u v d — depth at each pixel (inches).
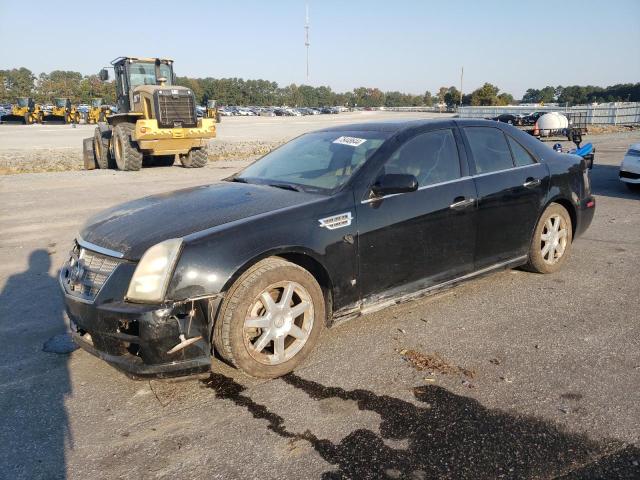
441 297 183.0
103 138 626.2
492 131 183.5
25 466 99.0
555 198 194.1
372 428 108.3
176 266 115.1
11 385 129.0
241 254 120.7
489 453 99.7
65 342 153.1
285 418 112.8
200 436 107.2
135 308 112.9
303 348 132.8
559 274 205.0
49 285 203.8
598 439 103.1
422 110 4419.3
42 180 507.5
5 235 286.2
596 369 130.7
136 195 416.2
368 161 149.7
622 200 366.3
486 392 121.2
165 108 577.0
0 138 1111.0
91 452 103.0
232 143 994.7
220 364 138.6
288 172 164.2
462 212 163.0
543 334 151.6
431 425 108.9
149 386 127.7
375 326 159.6
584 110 1592.0
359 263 141.9
